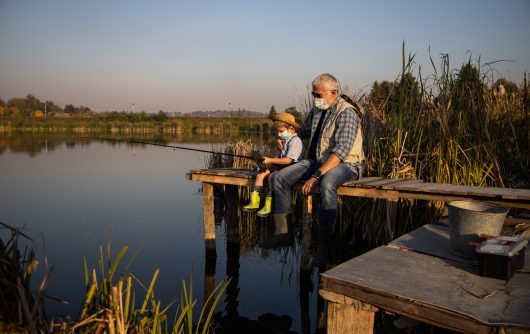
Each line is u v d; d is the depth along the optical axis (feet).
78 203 26.81
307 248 15.30
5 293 6.90
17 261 7.36
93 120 144.05
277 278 15.49
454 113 17.24
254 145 36.22
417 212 16.79
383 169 17.98
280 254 18.38
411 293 7.20
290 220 22.56
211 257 17.43
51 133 124.88
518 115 20.10
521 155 17.95
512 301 6.92
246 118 134.21
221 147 38.83
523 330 6.05
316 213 21.18
